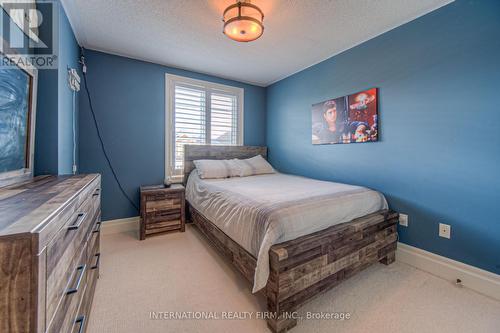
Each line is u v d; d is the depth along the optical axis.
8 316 0.49
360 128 2.40
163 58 2.80
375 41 2.25
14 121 1.14
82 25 2.07
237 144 3.70
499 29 1.51
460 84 1.69
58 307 0.66
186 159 3.16
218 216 1.91
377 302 1.49
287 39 2.32
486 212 1.58
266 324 1.30
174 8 1.83
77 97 2.41
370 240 1.77
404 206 2.04
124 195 2.80
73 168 2.18
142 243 2.42
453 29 1.71
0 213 0.63
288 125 3.47
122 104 2.74
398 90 2.07
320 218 1.52
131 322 1.30
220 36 2.27
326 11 1.85
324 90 2.85
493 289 1.54
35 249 0.51
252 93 3.83
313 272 1.38
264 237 1.31
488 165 1.57
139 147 2.87
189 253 2.19
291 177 2.95
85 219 1.07
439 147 1.81
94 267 1.38
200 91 3.33
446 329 1.26
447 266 1.76
